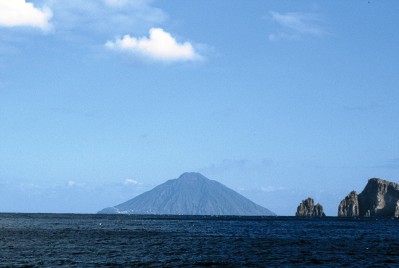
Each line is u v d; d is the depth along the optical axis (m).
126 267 59.06
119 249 81.56
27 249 79.19
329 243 98.06
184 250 80.88
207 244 93.94
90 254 72.81
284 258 69.38
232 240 106.25
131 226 186.75
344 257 70.81
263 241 103.44
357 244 96.00
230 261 65.50
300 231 151.50
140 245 90.12
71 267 58.25
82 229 153.50
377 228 178.62
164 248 84.25
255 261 65.62
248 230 158.62
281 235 128.12
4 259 65.00
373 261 66.19
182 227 182.25
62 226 176.00
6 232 128.25
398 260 67.62
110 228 164.38
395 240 110.06
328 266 60.84
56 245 87.69
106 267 58.81
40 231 136.25
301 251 79.88
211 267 59.88
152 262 64.06
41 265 59.56
